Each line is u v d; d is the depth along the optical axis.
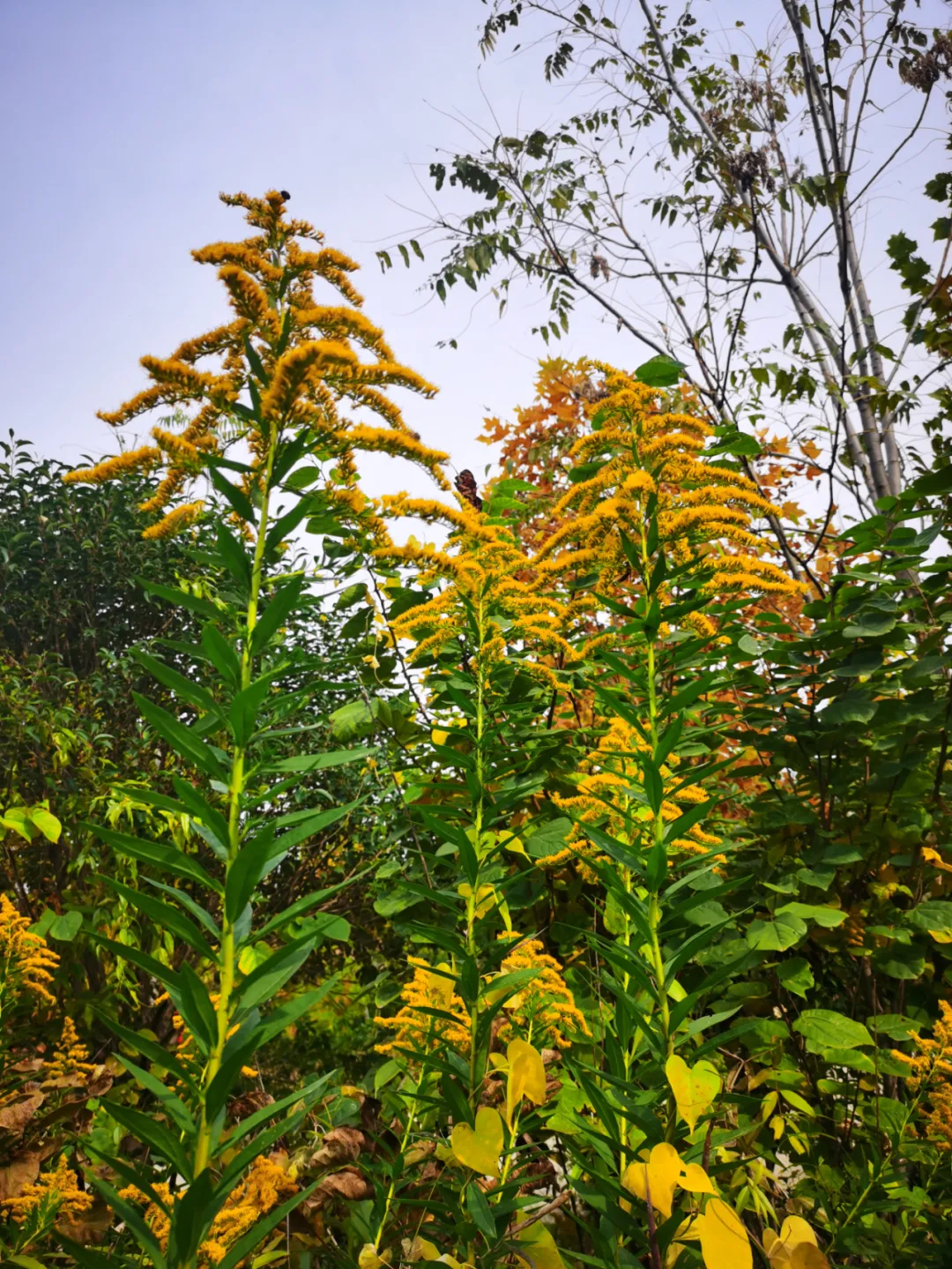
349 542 1.94
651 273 4.88
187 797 1.04
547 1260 1.29
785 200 4.52
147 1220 1.41
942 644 2.39
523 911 2.46
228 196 1.39
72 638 5.74
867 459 4.10
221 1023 1.07
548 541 1.80
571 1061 1.31
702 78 4.88
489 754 2.22
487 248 4.73
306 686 1.24
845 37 4.32
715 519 1.64
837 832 2.31
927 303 3.22
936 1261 1.63
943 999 2.35
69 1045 2.11
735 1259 1.00
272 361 1.32
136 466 1.31
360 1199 1.69
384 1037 2.54
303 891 4.32
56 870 3.95
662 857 1.33
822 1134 1.97
